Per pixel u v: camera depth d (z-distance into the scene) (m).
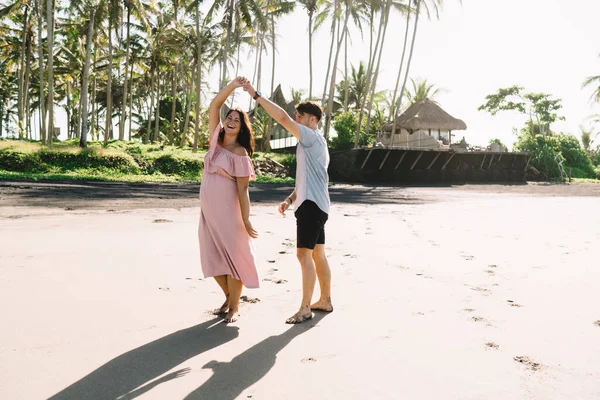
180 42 32.53
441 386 1.83
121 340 2.28
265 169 26.80
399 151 29.31
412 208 10.67
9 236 5.02
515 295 3.26
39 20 25.42
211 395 1.72
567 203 12.89
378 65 32.25
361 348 2.25
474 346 2.28
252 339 2.36
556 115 42.03
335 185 24.66
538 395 1.76
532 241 5.75
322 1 32.69
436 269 4.08
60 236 5.16
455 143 34.62
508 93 42.41
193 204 9.81
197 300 3.02
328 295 2.91
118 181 18.31
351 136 30.61
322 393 1.76
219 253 2.72
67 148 21.69
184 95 48.88
